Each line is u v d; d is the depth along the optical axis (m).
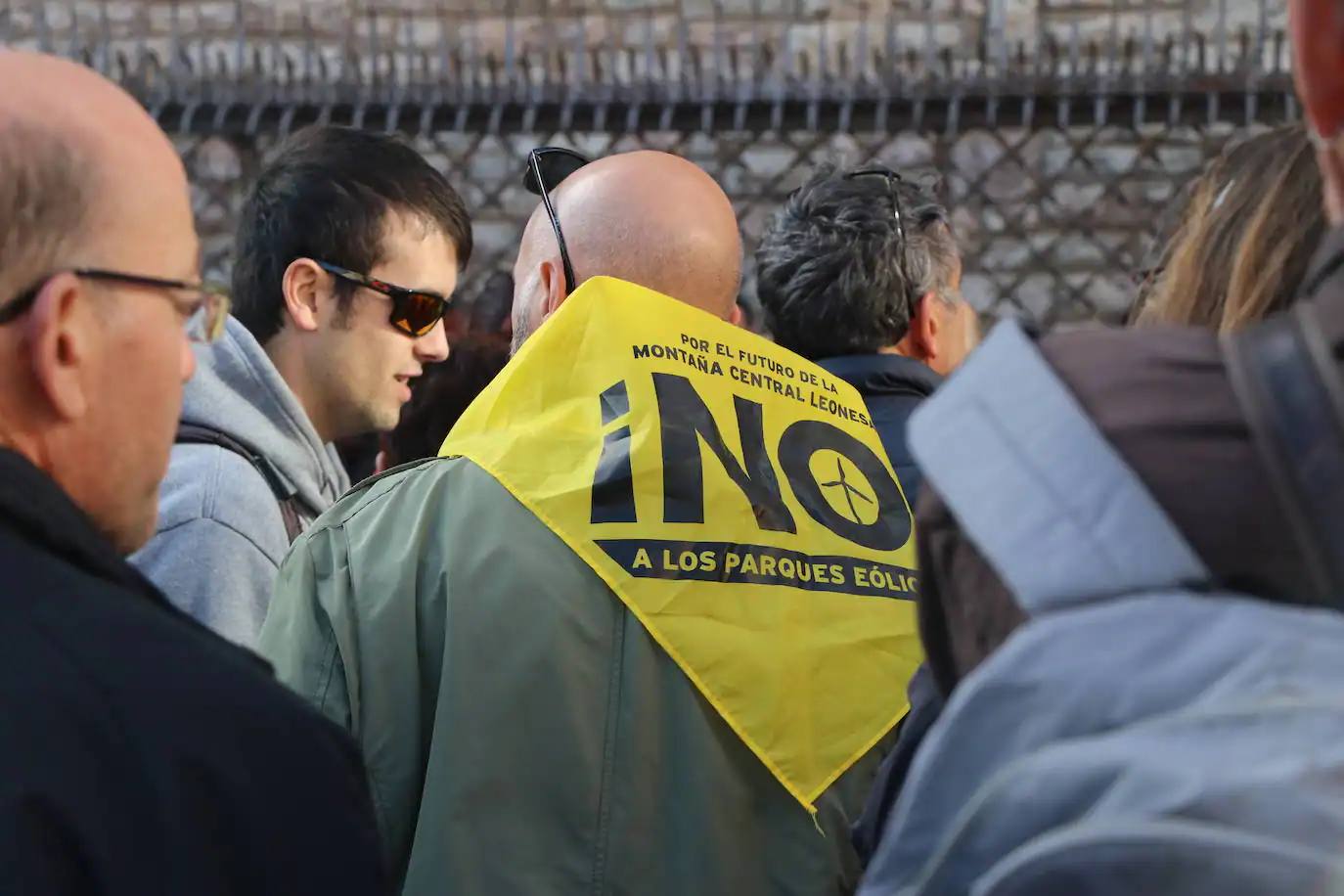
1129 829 0.66
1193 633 0.71
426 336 2.31
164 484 1.91
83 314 1.03
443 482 1.59
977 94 5.71
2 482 0.95
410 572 1.54
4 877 0.85
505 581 1.50
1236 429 0.74
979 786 0.75
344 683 1.52
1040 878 0.69
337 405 2.25
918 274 2.22
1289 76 5.50
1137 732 0.70
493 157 6.20
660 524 1.54
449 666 1.48
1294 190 1.01
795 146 6.07
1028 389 0.81
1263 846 0.63
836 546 1.63
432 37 6.17
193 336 1.17
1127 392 0.78
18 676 0.91
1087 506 0.76
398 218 2.20
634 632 1.51
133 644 0.95
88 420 1.05
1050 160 6.00
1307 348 0.72
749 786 1.53
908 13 6.02
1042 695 0.73
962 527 0.82
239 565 1.88
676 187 1.82
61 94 1.04
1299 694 0.67
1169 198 5.94
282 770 0.97
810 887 1.51
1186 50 5.68
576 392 1.61
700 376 1.64
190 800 0.92
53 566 0.97
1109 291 5.98
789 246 2.23
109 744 0.91
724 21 6.12
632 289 1.65
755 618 1.54
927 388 2.16
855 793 1.56
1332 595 0.69
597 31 6.15
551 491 1.54
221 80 6.01
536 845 1.45
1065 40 5.95
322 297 2.20
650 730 1.50
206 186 6.10
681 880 1.48
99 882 0.88
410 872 1.44
